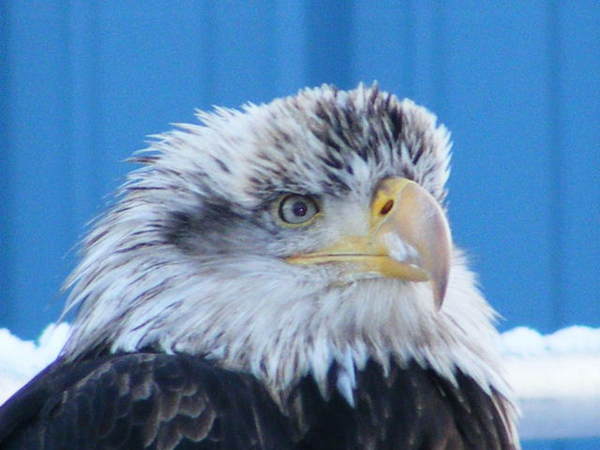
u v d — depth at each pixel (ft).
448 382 23.48
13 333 35.06
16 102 35.42
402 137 23.68
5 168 35.35
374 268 23.27
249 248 23.58
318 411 22.71
